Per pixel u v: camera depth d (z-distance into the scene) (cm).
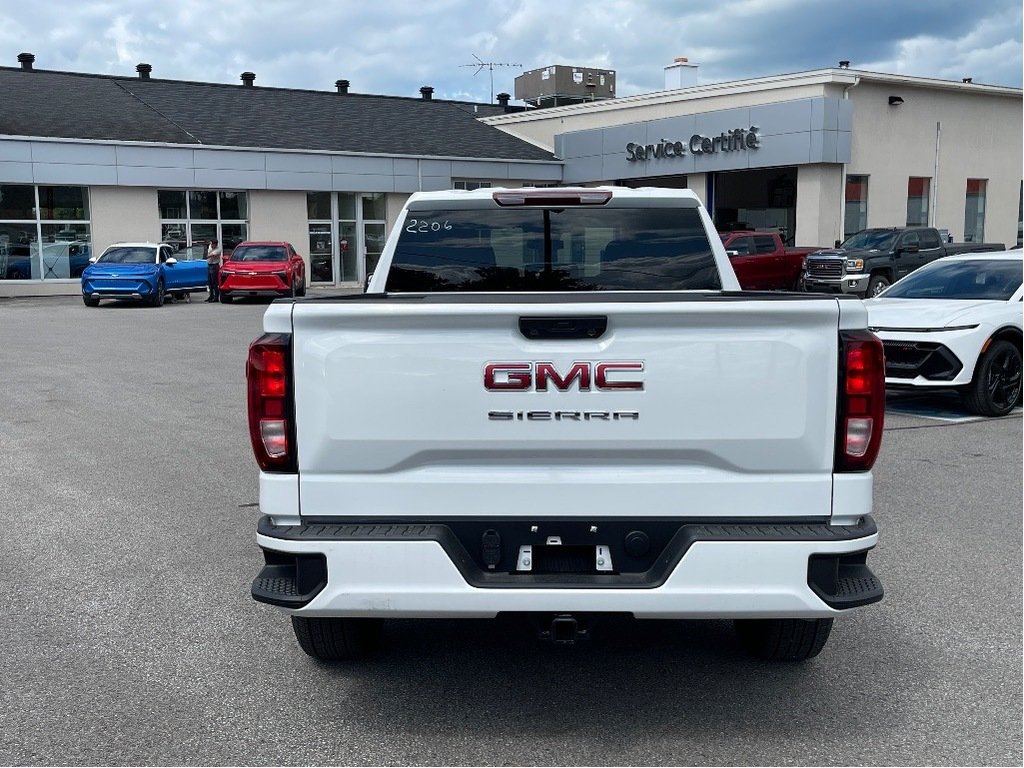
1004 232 3591
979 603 502
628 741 360
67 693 403
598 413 339
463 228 510
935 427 1002
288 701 395
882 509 678
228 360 1575
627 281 511
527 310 333
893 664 429
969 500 704
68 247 3116
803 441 338
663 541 344
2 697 398
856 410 337
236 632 469
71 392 1242
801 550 332
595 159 3712
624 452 341
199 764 345
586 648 452
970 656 437
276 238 3453
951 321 1041
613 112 3656
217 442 920
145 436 950
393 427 342
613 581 338
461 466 347
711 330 335
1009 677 415
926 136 3259
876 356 336
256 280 2753
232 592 523
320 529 344
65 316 2417
